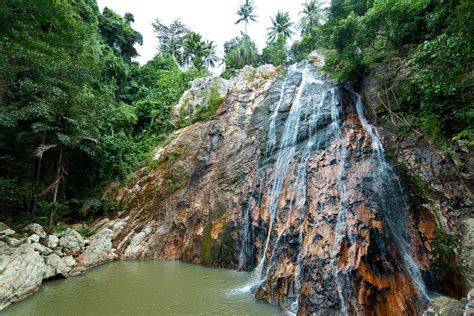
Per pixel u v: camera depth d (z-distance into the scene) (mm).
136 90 28750
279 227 9867
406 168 8742
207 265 12398
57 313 7477
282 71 18797
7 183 12586
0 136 13266
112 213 16578
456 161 8109
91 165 17188
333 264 6930
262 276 9633
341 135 11086
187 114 22172
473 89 8297
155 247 14359
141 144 21359
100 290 9188
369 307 5945
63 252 12078
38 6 13797
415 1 10117
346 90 13523
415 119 9867
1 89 12430
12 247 9211
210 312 7195
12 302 8141
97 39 24453
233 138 16156
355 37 12203
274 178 12227
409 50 11531
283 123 14539
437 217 7402
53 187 14273
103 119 16328
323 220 8172
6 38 12164
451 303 5281
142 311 7445
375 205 7660
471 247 6555
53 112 13430
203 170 15914
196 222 14219
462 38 6160
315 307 6520
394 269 6562
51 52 14352
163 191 16078
